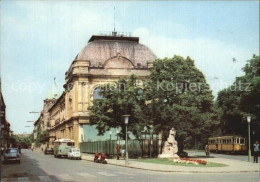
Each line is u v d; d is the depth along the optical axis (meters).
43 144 132.12
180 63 53.12
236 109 59.47
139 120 46.84
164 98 50.22
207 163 33.16
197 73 53.78
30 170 28.55
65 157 57.38
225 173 25.12
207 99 52.03
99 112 46.91
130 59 82.25
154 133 48.56
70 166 33.47
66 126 88.69
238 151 58.12
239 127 64.06
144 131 49.19
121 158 46.31
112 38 84.62
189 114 49.25
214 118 55.12
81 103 78.31
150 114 47.22
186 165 31.12
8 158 39.56
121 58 81.00
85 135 77.38
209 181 19.28
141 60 82.69
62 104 101.56
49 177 22.22
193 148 107.00
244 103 57.25
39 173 25.50
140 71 80.75
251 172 25.95
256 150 35.50
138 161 38.53
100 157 39.84
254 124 58.09
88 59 80.62
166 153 44.06
